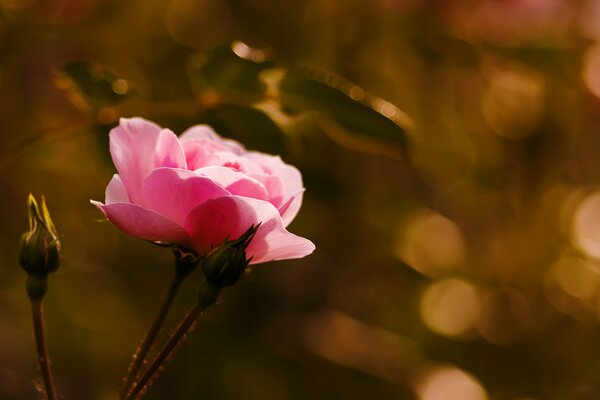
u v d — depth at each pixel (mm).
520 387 1271
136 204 792
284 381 1185
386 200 1225
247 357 1187
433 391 1240
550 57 1190
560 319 1319
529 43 1184
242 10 1234
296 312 1271
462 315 1313
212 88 918
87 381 1183
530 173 1287
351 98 898
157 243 791
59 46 1166
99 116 925
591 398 1271
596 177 1323
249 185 791
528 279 1323
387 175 1211
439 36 1165
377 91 1164
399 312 1302
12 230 1185
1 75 1041
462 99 1247
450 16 1178
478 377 1261
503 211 1336
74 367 1181
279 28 1198
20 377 1188
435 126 1140
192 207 784
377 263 1277
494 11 1183
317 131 1027
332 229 1194
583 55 1215
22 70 1110
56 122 1139
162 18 1255
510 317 1320
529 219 1305
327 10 1174
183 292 1220
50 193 1216
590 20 1214
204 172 790
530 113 1269
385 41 1172
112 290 1232
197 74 920
